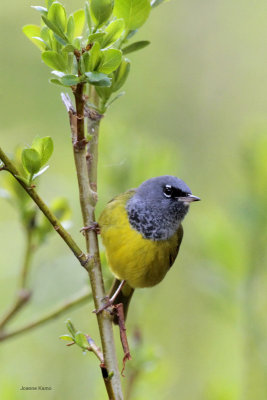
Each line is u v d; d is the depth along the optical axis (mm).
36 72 17781
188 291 14992
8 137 17250
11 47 17828
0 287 14562
